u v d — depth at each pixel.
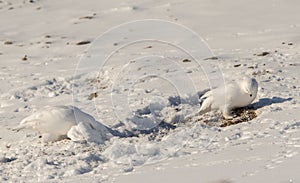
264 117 35.06
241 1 85.62
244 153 27.59
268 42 64.00
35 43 76.38
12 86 55.69
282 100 39.66
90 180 27.00
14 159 33.53
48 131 36.41
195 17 81.12
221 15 80.81
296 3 81.69
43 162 31.14
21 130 40.06
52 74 59.47
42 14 91.81
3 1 101.19
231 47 63.88
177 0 90.88
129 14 86.19
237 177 23.31
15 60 68.44
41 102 49.78
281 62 54.09
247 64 54.25
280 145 28.12
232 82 38.69
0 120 44.22
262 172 23.31
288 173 22.36
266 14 78.62
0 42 78.00
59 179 28.27
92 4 94.50
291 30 68.81
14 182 28.61
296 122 32.94
